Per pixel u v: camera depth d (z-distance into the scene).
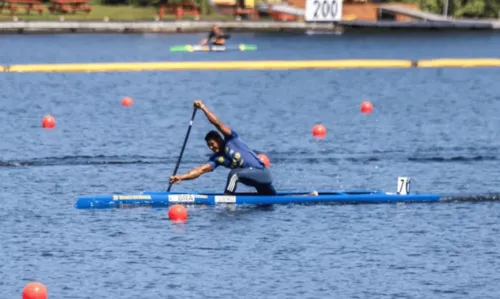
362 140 122.19
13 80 187.38
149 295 63.66
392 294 64.50
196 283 65.94
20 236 75.88
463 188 94.25
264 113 147.00
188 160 107.50
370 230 78.88
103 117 140.25
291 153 112.62
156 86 180.75
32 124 132.62
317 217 82.31
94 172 100.19
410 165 105.75
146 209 84.19
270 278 67.12
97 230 77.75
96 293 63.94
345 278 67.44
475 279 67.62
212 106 154.50
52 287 64.81
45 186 93.12
